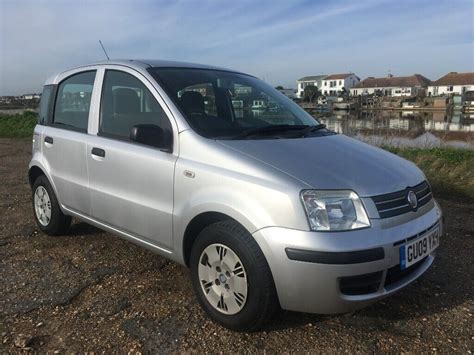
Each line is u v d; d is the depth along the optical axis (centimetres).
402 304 335
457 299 343
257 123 365
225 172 289
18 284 362
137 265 401
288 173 275
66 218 461
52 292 348
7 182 762
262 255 269
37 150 476
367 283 265
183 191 310
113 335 290
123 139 366
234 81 409
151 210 335
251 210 271
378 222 268
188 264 328
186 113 331
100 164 377
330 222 260
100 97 397
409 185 302
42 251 435
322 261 253
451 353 274
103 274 382
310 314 317
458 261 417
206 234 298
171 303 332
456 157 888
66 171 425
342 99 8738
